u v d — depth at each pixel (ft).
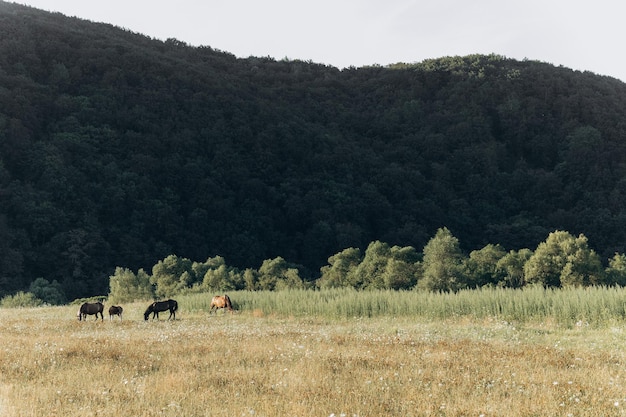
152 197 520.83
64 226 438.81
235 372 49.52
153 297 244.22
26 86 579.07
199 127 649.20
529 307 99.09
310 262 498.69
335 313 116.88
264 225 537.24
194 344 67.36
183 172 561.43
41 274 399.24
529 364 52.34
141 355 58.85
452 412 37.01
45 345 65.77
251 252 500.33
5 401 39.37
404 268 218.59
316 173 617.21
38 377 48.08
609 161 610.24
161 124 631.97
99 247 433.07
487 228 553.64
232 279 260.62
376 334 80.33
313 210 545.03
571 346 65.62
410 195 595.88
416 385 44.73
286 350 61.87
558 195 595.06
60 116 577.84
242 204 556.51
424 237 523.29
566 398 40.06
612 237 498.28
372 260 234.79
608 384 43.73
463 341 69.62
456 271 208.23
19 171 483.92
